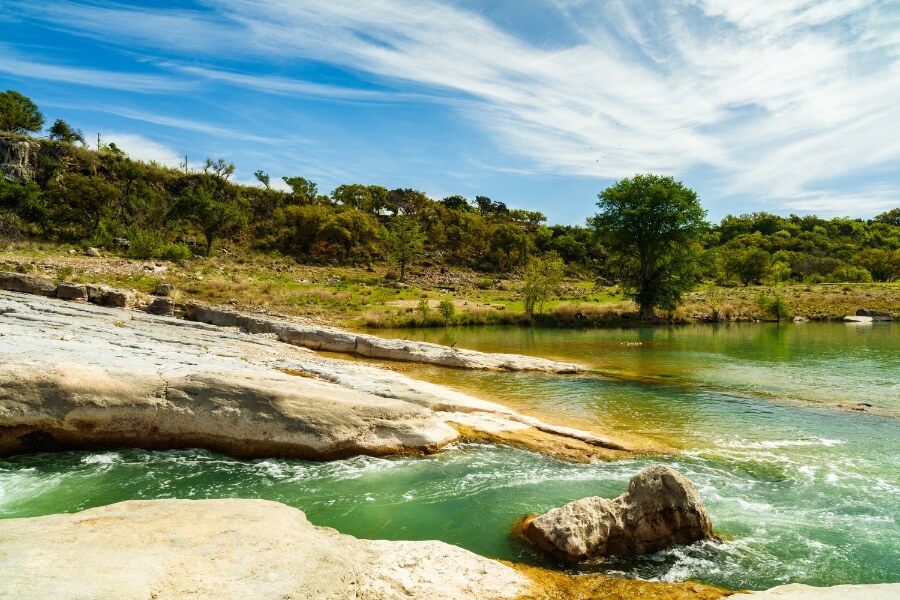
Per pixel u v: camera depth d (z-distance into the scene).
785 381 24.19
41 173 82.81
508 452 14.25
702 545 9.15
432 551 8.15
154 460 13.25
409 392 17.66
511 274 98.81
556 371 26.30
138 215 81.75
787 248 133.38
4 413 12.86
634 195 56.50
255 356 21.69
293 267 77.50
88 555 6.26
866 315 60.78
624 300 68.38
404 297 61.88
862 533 9.58
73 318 24.50
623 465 13.27
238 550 6.77
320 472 12.68
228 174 106.06
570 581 7.97
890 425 16.81
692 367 28.27
